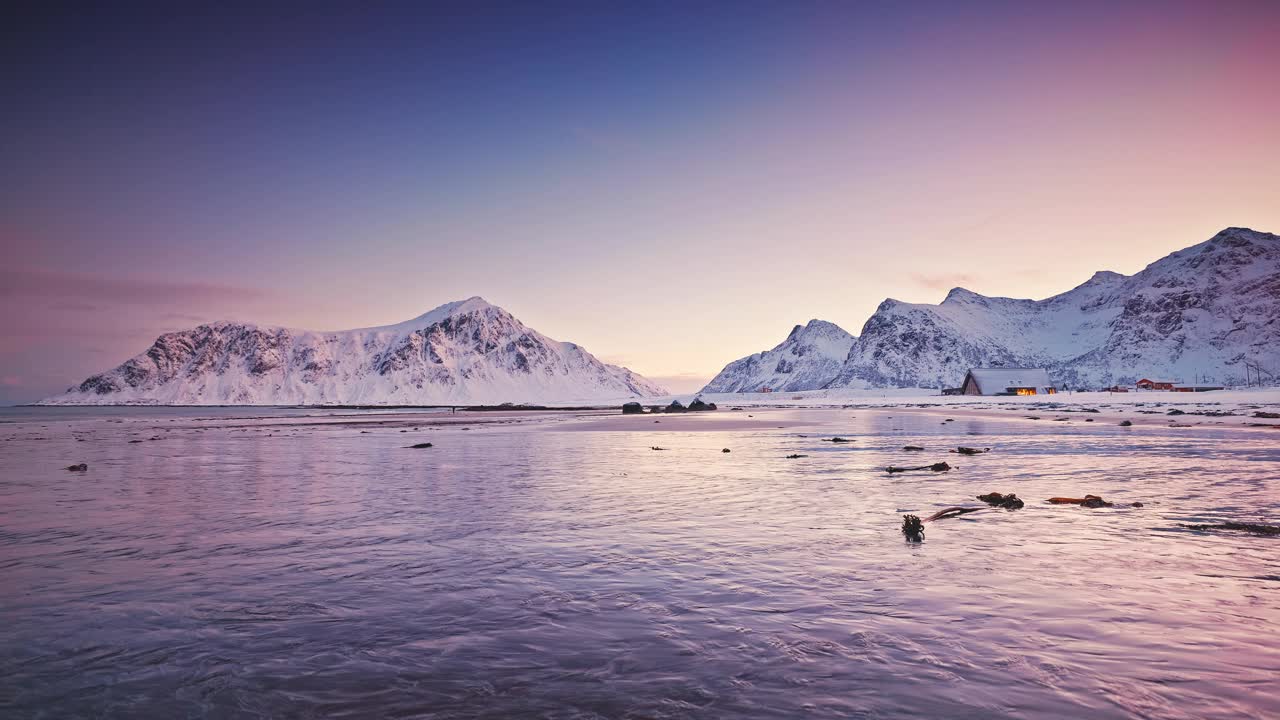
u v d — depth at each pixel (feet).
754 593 31.35
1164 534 43.57
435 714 19.89
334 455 119.24
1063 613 27.55
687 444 140.36
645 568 36.45
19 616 29.45
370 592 32.53
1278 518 48.88
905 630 25.96
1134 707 19.29
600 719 19.20
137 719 19.89
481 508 57.62
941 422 230.07
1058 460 93.61
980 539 42.42
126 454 128.16
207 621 28.58
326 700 21.03
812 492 65.72
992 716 18.89
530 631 26.78
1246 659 22.65
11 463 109.81
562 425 250.57
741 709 19.66
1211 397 317.22
